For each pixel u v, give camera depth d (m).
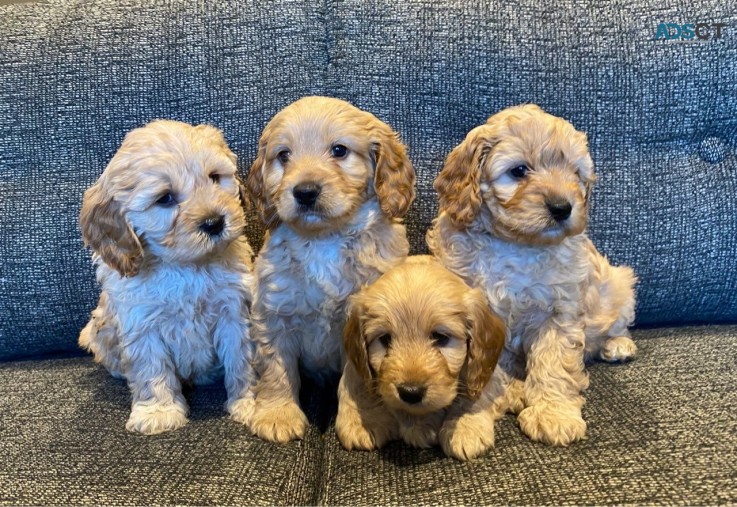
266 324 0.43
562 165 0.42
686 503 0.29
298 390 0.45
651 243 0.51
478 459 0.35
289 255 0.43
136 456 0.37
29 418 0.42
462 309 0.38
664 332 0.52
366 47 0.51
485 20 0.51
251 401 0.44
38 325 0.52
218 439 0.39
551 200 0.39
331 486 0.35
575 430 0.36
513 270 0.43
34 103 0.51
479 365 0.38
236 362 0.44
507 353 0.45
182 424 0.42
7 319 0.52
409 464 0.36
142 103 0.51
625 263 0.52
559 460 0.34
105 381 0.48
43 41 0.52
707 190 0.51
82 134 0.51
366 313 0.39
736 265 0.51
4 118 0.51
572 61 0.51
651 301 0.52
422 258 0.44
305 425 0.41
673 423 0.37
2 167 0.52
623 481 0.31
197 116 0.51
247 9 0.52
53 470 0.35
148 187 0.40
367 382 0.39
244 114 0.51
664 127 0.51
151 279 0.43
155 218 0.41
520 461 0.34
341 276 0.43
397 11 0.52
